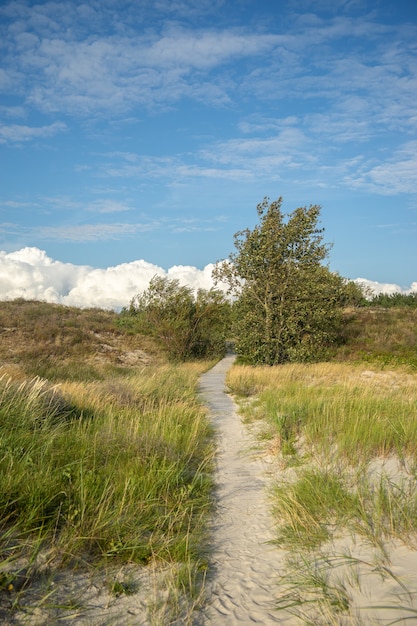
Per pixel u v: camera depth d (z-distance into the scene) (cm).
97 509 473
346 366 2502
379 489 533
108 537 438
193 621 335
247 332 2822
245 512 571
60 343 3162
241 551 461
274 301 2825
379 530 450
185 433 899
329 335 2945
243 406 1453
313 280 2792
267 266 2822
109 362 2944
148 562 423
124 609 347
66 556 403
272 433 956
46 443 615
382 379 2153
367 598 348
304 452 794
